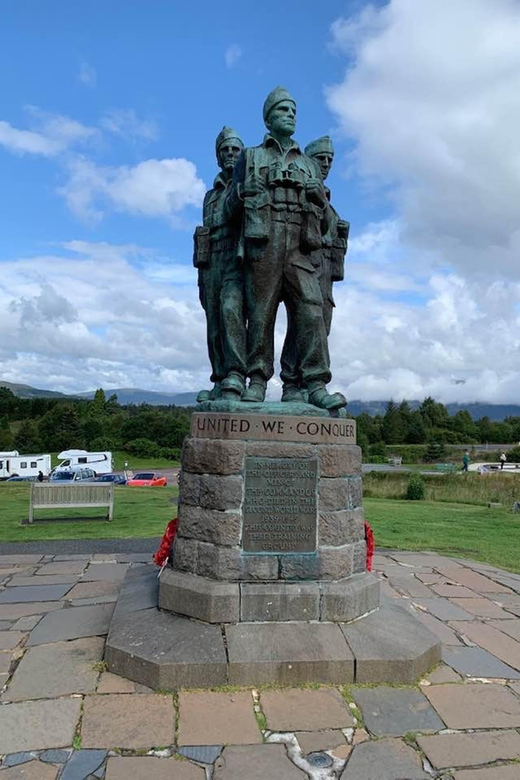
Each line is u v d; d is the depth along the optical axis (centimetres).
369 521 1293
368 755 320
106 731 335
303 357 517
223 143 585
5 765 306
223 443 457
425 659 416
